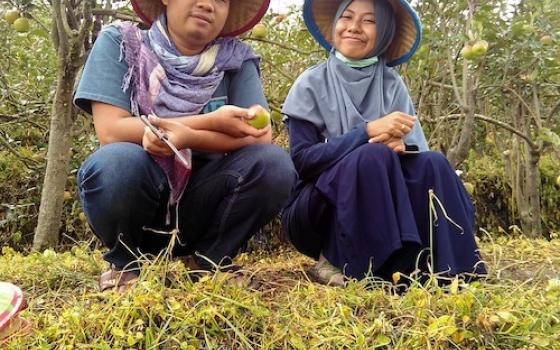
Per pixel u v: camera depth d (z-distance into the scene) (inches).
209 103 79.0
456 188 81.0
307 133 88.5
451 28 130.4
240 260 113.3
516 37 122.1
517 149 148.7
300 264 102.3
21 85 145.9
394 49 97.7
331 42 100.6
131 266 74.0
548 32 123.9
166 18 79.4
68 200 135.2
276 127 146.6
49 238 106.0
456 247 78.6
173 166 72.3
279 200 75.3
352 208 78.1
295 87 91.3
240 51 82.0
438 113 136.9
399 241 76.0
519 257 113.7
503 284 77.8
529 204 149.3
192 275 78.2
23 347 58.3
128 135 73.5
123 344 58.4
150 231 78.9
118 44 76.8
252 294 68.2
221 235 77.6
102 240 74.2
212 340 60.6
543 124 146.2
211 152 76.5
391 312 66.6
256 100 81.6
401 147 82.0
